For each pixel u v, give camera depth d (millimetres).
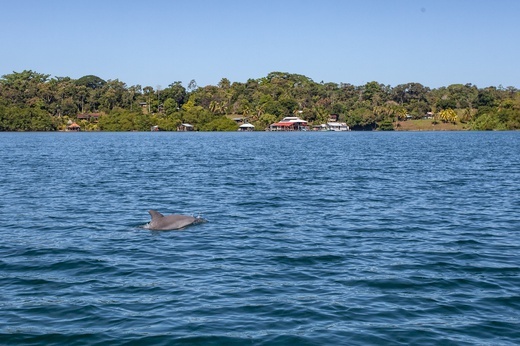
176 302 13320
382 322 12039
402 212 26391
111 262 17000
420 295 13836
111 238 20469
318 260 17203
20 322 12094
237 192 33750
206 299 13516
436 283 14781
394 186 37062
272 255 17844
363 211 26672
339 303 13211
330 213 26094
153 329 11672
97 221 23969
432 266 16500
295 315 12438
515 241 19953
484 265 16594
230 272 15875
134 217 25000
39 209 27172
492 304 13164
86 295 13906
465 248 18875
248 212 26344
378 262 16984
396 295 13828
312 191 34312
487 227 22609
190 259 17375
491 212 26328
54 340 11156
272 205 28594
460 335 11359
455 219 24484
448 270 16047
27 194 32656
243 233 21359
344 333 11438
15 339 11195
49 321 12148
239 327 11758
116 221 23969
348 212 26375
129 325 11898
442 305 13094
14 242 19766
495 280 15031
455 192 33875
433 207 27938
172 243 19609
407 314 12516
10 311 12766
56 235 21016
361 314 12508
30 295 13922
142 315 12477
